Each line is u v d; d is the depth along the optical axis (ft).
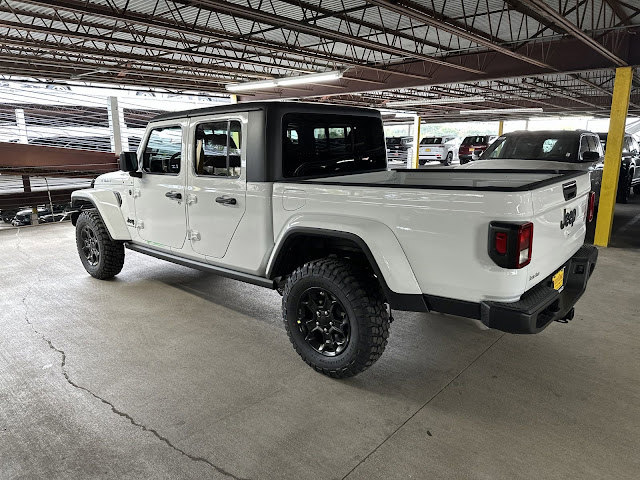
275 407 8.21
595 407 8.17
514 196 6.75
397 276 7.88
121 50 30.53
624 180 33.47
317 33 21.04
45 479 6.46
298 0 19.22
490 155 23.57
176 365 9.78
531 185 7.22
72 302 13.65
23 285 15.34
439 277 7.57
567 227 8.79
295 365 9.79
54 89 46.37
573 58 24.22
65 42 27.58
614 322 12.02
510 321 6.97
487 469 6.63
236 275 10.84
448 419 7.84
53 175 42.29
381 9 20.21
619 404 8.26
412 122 90.68
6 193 34.42
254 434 7.45
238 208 10.29
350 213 8.45
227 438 7.34
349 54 30.94
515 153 22.70
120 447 7.13
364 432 7.50
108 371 9.51
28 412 8.06
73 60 33.35
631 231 24.86
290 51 26.04
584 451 6.99
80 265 17.97
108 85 45.34
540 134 22.66
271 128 9.54
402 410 8.11
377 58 31.58
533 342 10.85
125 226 14.12
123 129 51.16
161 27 19.42
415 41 25.49
